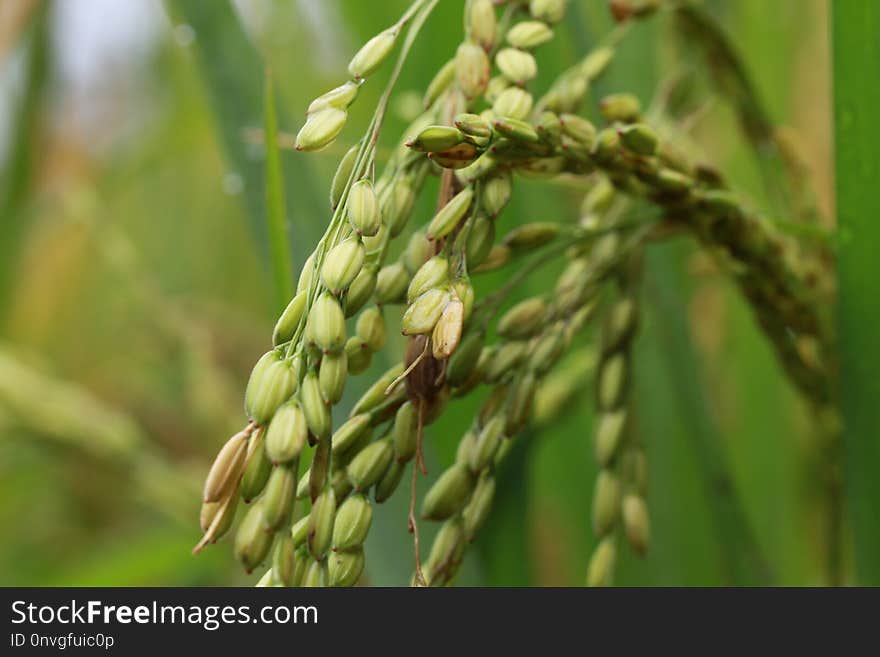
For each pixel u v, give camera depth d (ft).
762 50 1.71
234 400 2.04
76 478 2.21
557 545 1.74
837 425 1.20
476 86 0.92
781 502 1.65
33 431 1.64
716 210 1.02
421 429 0.88
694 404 1.34
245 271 2.99
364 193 0.83
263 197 1.20
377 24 1.39
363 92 1.95
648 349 1.48
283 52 2.35
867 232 1.07
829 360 1.15
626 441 1.05
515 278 0.97
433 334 0.84
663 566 1.48
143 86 3.00
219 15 1.22
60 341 2.60
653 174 0.98
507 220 1.32
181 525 1.83
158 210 3.16
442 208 0.90
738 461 1.67
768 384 1.64
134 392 2.28
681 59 1.38
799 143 1.20
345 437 0.88
